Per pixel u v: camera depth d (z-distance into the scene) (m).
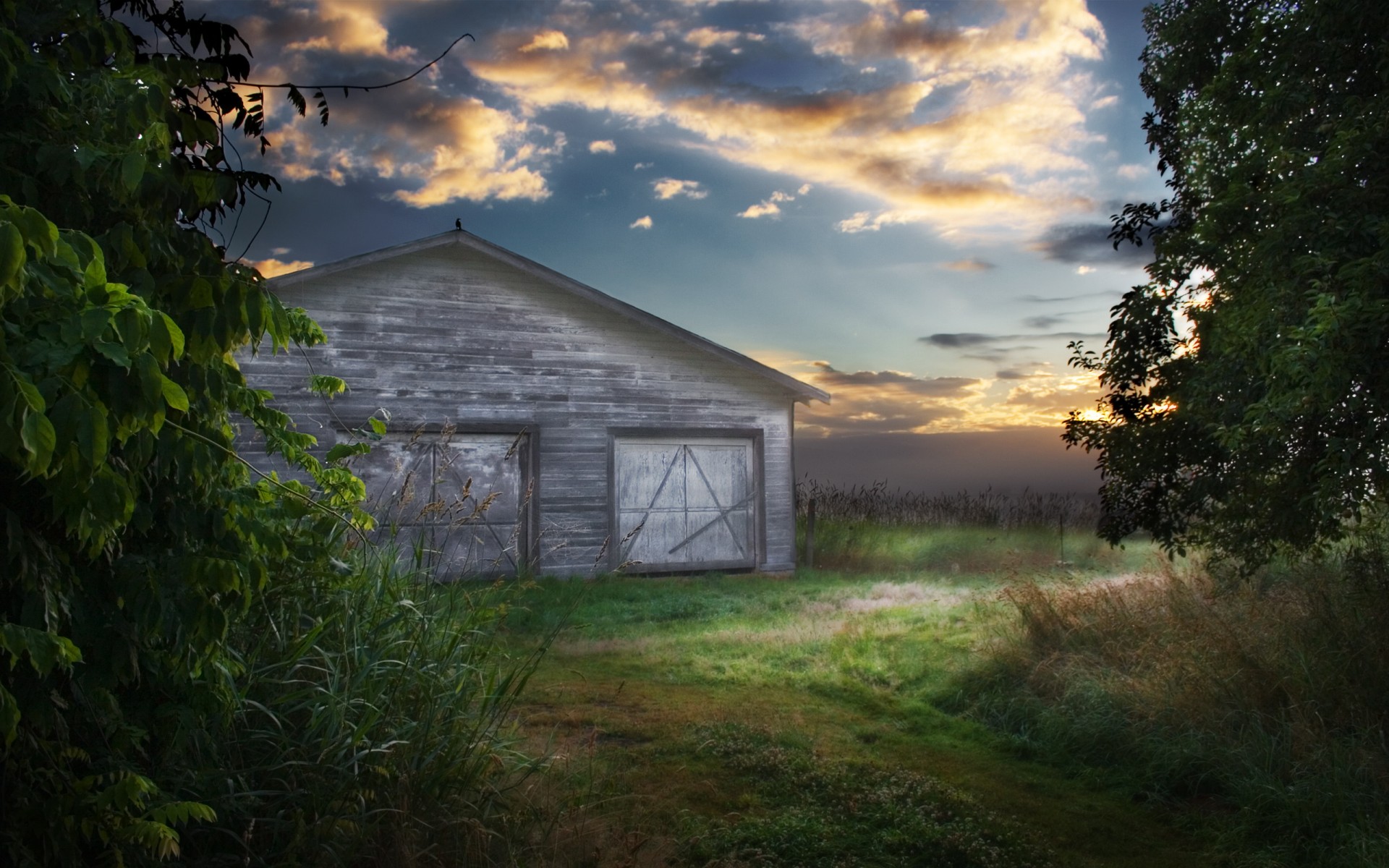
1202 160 7.58
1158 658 6.95
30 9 3.10
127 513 2.43
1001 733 6.58
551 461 14.48
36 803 2.67
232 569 3.05
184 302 2.79
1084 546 18.12
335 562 4.56
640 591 13.11
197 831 3.36
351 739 3.77
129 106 2.99
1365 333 5.48
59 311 2.31
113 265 2.88
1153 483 8.30
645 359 15.27
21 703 2.64
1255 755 5.50
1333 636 6.60
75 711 3.00
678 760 5.72
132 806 2.95
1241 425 6.52
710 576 14.85
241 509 3.36
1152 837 4.89
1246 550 7.30
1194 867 4.52
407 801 3.74
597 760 5.55
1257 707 6.05
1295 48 6.65
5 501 2.64
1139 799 5.45
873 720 6.85
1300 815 4.88
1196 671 6.48
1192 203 8.55
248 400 4.36
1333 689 5.98
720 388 15.84
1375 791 4.89
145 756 3.26
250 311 2.85
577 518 14.59
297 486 4.21
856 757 5.92
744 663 8.41
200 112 3.40
